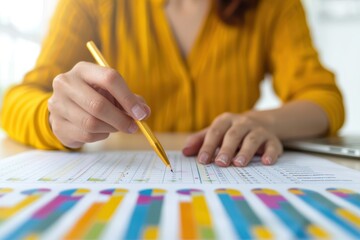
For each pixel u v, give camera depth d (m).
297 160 0.39
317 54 0.78
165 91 0.77
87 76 0.37
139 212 0.19
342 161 0.40
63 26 0.70
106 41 0.78
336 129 0.61
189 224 0.17
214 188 0.26
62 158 0.40
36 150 0.47
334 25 2.26
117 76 0.35
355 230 0.17
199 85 0.77
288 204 0.21
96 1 0.77
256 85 0.82
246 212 0.20
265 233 0.16
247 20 0.80
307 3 2.23
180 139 0.60
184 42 0.80
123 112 0.37
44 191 0.24
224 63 0.78
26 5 1.54
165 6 0.80
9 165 0.35
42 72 0.61
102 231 0.16
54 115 0.41
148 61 0.77
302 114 0.55
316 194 0.24
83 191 0.24
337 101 0.64
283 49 0.79
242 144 0.38
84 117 0.38
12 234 0.16
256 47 0.80
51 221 0.18
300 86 0.71
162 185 0.26
